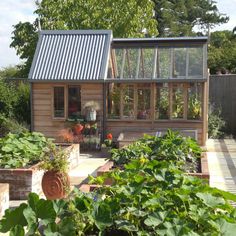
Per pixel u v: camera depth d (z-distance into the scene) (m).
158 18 40.31
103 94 14.80
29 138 10.41
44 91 15.07
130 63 15.41
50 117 15.06
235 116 17.97
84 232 4.27
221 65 24.39
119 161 8.50
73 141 14.41
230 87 17.98
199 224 4.17
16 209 4.21
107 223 4.21
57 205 4.32
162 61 15.14
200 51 15.18
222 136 17.20
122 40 15.80
